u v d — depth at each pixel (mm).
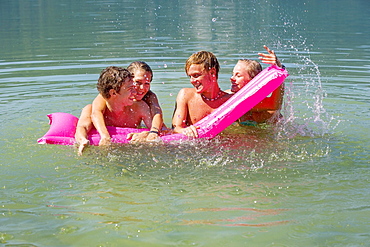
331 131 4297
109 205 2801
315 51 8703
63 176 3225
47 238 2451
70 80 6684
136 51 8711
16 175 3240
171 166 3398
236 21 13062
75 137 3938
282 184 3076
